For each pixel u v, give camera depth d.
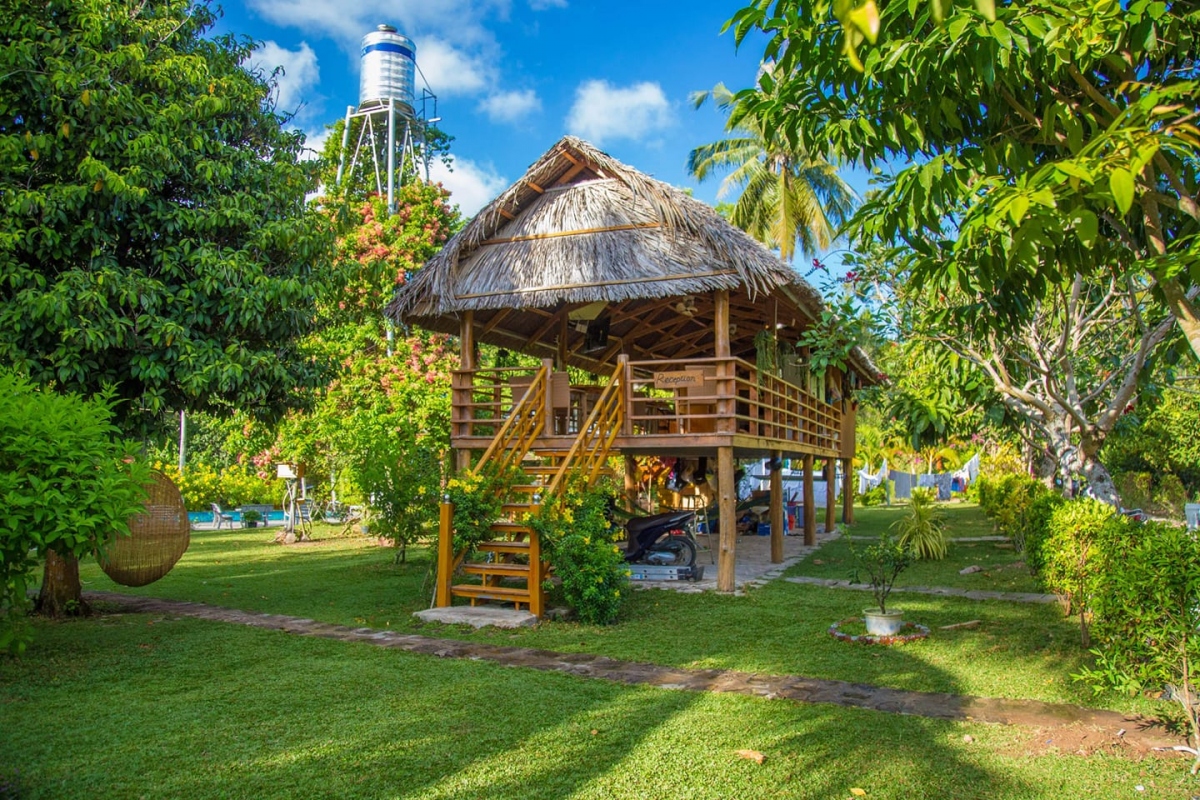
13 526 4.55
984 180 3.87
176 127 8.92
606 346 15.58
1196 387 20.25
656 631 7.66
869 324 8.98
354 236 18.66
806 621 8.10
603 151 10.39
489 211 10.61
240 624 8.18
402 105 25.06
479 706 5.17
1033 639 7.15
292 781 3.94
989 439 28.33
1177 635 4.34
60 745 4.45
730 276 9.76
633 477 17.30
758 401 11.33
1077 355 10.94
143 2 9.32
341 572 12.57
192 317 8.71
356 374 18.03
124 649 6.96
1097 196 3.34
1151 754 4.32
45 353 7.94
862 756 4.28
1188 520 8.92
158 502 9.27
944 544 14.04
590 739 4.54
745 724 4.80
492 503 8.85
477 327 12.23
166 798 3.75
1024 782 3.94
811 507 15.88
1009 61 4.07
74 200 7.95
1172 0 4.12
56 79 7.84
